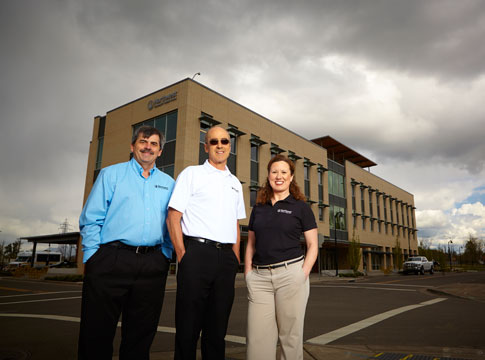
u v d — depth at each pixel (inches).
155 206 110.9
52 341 195.0
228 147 123.2
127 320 105.4
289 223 113.8
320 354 160.1
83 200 1084.5
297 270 110.3
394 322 261.3
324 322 263.0
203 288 107.2
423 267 1343.5
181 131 859.4
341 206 1547.7
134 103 1003.3
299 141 1283.2
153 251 108.1
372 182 1876.2
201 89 911.7
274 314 112.9
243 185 999.6
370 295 484.7
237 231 124.3
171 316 291.0
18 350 175.0
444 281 836.0
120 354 105.0
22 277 1009.5
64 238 1344.7
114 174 108.0
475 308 339.9
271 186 121.1
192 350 104.8
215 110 945.5
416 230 2396.7
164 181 118.6
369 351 166.9
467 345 185.3
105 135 1071.0
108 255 100.3
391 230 2046.0
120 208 104.2
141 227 104.4
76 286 676.7
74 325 245.1
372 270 1745.8
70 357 162.6
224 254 112.4
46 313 306.7
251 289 114.8
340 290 574.2
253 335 111.7
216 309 110.3
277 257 111.6
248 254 122.7
